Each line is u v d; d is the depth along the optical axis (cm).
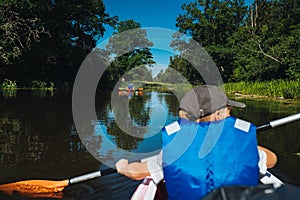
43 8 2030
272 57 1934
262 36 2328
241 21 3338
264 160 174
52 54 2178
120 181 290
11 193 260
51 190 260
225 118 161
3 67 1898
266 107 974
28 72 2127
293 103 1151
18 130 527
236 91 2023
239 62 2427
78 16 2561
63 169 332
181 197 158
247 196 89
